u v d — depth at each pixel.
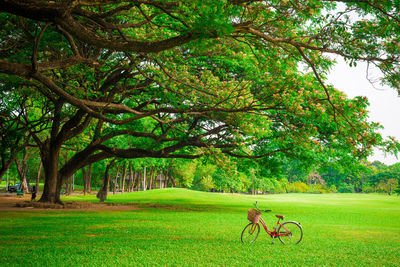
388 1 7.46
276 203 43.66
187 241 11.38
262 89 13.99
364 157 10.34
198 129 26.02
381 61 8.30
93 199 41.47
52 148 26.67
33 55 7.38
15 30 12.59
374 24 8.34
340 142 22.56
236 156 24.80
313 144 14.24
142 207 29.58
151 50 7.03
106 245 10.49
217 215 22.23
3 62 7.27
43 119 27.28
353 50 8.47
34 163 70.56
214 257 9.07
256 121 16.05
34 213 21.11
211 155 14.42
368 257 9.61
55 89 8.99
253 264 8.39
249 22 8.09
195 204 36.28
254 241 11.76
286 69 13.70
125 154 26.39
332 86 12.77
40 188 72.25
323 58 10.27
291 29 10.30
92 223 16.09
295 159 25.70
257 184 88.00
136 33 13.33
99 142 27.05
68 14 6.44
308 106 13.45
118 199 41.94
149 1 7.63
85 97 15.63
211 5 6.80
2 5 5.95
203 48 8.80
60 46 13.62
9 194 48.56
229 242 11.38
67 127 25.64
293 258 9.19
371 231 15.54
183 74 15.49
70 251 9.52
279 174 26.08
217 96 14.18
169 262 8.43
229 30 6.70
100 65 16.16
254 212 11.42
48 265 7.95
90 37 6.80
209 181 92.56
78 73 14.74
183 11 7.95
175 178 93.75
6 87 17.70
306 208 33.94
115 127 30.14
